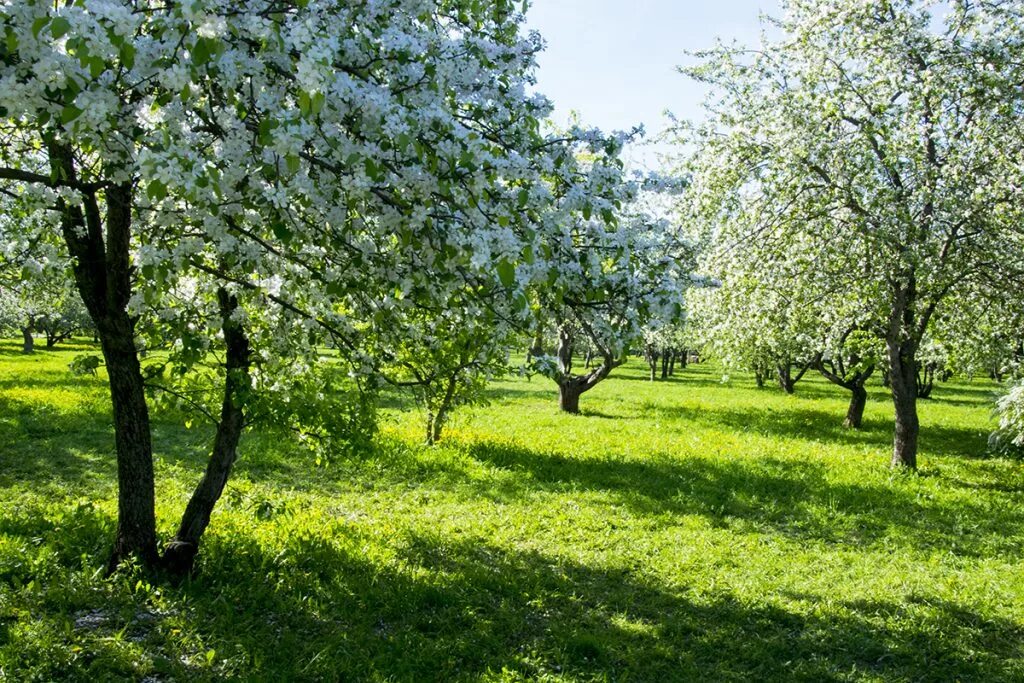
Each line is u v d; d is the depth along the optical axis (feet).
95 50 8.52
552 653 18.07
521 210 13.37
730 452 49.62
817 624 20.94
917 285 40.60
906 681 17.84
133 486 19.38
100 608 17.85
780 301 43.09
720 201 41.34
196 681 15.21
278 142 9.34
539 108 14.39
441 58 12.16
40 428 44.04
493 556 25.32
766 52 41.04
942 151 38.09
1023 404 39.68
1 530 22.77
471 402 43.91
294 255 15.28
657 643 19.20
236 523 25.44
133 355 18.86
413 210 11.81
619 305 14.38
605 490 36.14
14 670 14.71
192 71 9.52
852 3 38.63
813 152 37.83
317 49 8.90
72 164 15.62
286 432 21.27
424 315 20.66
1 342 168.35
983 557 27.96
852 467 44.37
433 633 18.78
